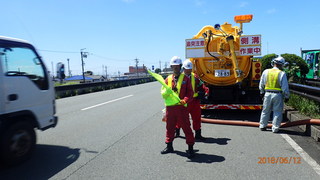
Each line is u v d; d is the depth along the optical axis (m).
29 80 4.54
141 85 28.83
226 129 6.44
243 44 7.66
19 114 4.24
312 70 16.42
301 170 3.81
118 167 4.10
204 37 7.97
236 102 8.13
